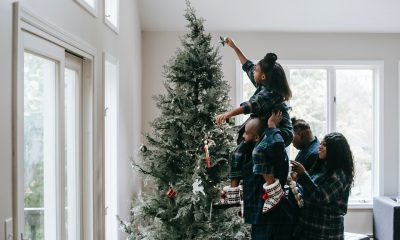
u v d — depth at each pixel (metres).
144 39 5.18
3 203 1.61
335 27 5.12
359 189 5.38
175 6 4.82
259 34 5.21
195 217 2.83
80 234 2.78
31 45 1.89
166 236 3.01
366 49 5.24
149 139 3.13
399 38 5.25
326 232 2.46
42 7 1.97
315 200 2.41
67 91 2.60
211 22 5.05
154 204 3.10
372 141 5.41
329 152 2.48
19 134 1.74
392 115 5.30
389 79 5.28
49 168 2.26
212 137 2.95
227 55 5.18
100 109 3.01
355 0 4.70
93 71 2.82
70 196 2.68
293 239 2.51
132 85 4.39
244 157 2.32
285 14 4.92
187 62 3.01
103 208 3.03
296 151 5.28
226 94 3.09
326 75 5.38
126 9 4.02
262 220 2.20
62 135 2.30
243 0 4.72
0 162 1.59
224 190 2.44
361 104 5.38
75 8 2.46
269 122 2.16
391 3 4.73
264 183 2.20
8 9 1.64
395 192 5.30
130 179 4.25
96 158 2.89
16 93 1.69
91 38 2.80
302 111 5.39
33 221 2.04
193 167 2.93
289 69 5.34
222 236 2.84
